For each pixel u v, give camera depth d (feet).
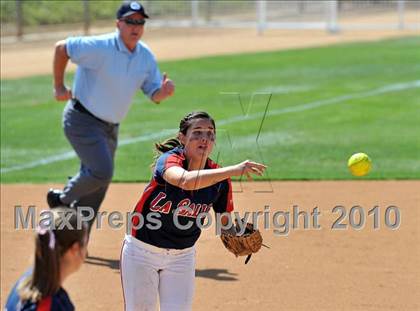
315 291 73.36
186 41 263.08
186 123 50.90
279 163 121.29
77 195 81.82
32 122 150.92
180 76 197.06
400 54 231.71
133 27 79.87
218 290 73.46
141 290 52.65
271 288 74.13
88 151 81.05
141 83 83.15
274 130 143.23
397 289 73.61
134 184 110.42
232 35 279.90
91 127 81.05
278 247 84.74
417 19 318.04
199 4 315.58
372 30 290.15
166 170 49.42
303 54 233.55
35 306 34.99
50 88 180.75
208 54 233.55
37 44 254.88
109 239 87.71
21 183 112.37
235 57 227.20
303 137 138.62
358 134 141.79
